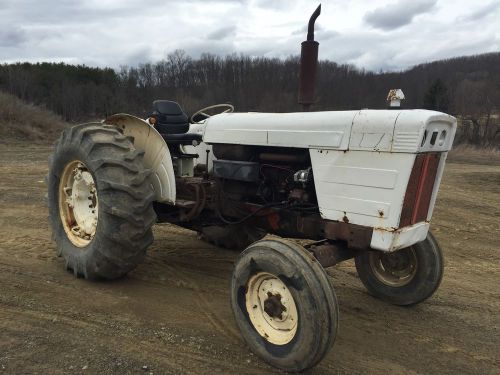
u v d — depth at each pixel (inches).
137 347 119.5
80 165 162.4
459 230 271.3
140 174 146.9
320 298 102.3
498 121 1229.7
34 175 408.8
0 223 239.8
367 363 119.6
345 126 118.5
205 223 170.4
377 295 161.2
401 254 154.8
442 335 136.9
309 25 138.2
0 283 155.1
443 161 124.3
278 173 140.3
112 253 146.8
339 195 121.0
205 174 173.5
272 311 113.6
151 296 152.3
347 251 129.0
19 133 787.4
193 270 179.2
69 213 171.0
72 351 115.6
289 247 109.0
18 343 117.9
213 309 144.8
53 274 165.9
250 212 151.7
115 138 152.3
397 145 110.0
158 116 179.2
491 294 171.8
